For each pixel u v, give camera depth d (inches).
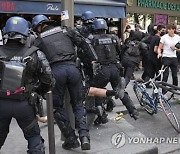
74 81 152.4
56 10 346.0
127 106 200.4
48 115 123.7
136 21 513.3
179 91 267.0
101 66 181.2
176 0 568.1
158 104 221.1
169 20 564.4
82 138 150.1
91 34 183.8
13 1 323.9
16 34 117.0
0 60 114.7
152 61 309.3
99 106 188.1
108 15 388.5
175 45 281.4
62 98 154.4
